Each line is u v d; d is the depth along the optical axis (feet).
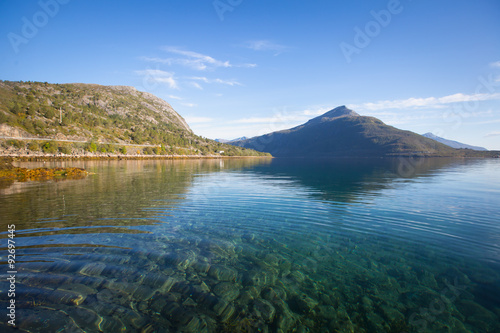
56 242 31.01
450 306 19.89
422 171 153.17
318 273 24.97
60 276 22.89
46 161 258.98
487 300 20.51
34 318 17.24
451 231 37.37
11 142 294.46
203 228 38.17
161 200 58.75
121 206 51.75
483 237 34.76
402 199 62.03
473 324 17.79
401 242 33.01
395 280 23.71
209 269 25.27
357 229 38.42
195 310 18.94
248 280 23.43
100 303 19.26
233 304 19.85
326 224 40.81
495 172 142.61
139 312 18.47
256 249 30.50
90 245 30.32
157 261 26.55
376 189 79.05
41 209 48.26
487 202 57.93
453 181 100.01
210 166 230.27
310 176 127.85
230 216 45.21
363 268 26.00
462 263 26.96
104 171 147.95
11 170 113.39
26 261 25.62
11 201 55.83
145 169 171.53
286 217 44.86
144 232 35.76
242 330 17.03
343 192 73.00
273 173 147.84
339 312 19.26
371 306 20.04
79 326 16.69
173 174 133.80
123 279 22.79
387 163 272.31
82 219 41.60
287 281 23.43
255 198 62.54
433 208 52.11
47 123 395.96
